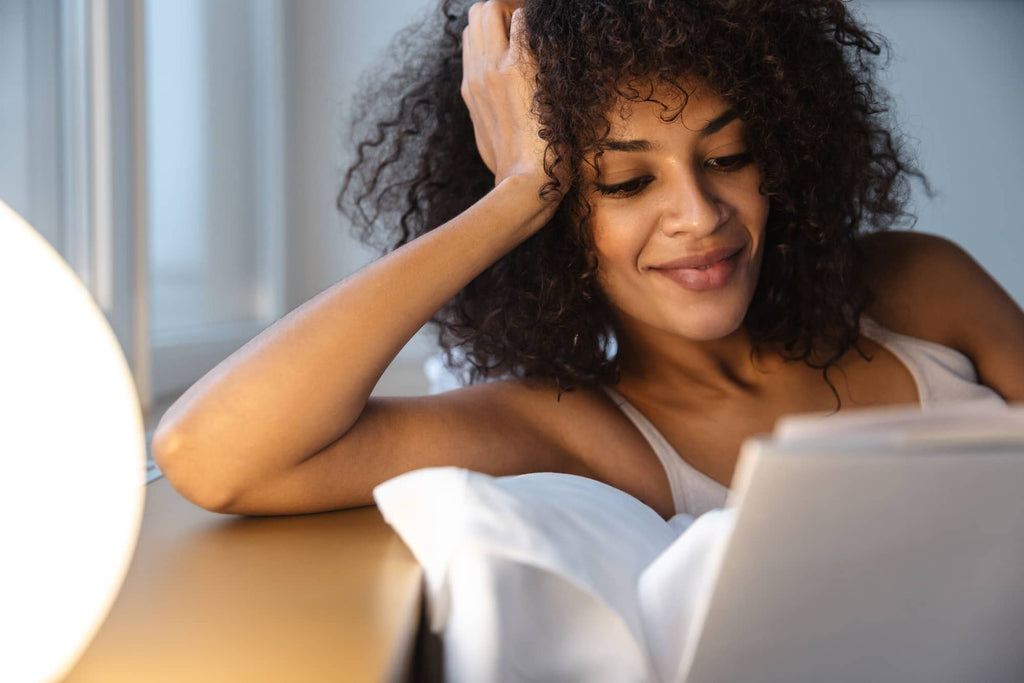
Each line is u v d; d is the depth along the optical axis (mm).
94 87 1862
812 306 1223
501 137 1119
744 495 439
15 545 463
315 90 3244
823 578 486
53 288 495
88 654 579
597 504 765
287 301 3180
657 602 632
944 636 543
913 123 3158
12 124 1620
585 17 1035
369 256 3266
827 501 447
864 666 545
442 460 1025
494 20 1146
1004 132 3143
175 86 2402
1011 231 3170
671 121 1031
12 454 463
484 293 1267
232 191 2836
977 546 497
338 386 919
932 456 438
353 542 845
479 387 1160
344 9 3238
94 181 1882
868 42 1207
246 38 2949
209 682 536
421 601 706
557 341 1176
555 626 649
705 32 1018
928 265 1335
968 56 3127
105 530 502
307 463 936
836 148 1195
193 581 727
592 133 1043
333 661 562
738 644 507
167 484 1096
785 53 1113
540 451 1120
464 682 615
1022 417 444
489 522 652
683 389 1230
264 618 642
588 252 1132
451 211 1351
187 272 2500
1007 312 1315
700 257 1065
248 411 896
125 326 1977
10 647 470
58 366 483
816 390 1238
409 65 1484
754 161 1092
